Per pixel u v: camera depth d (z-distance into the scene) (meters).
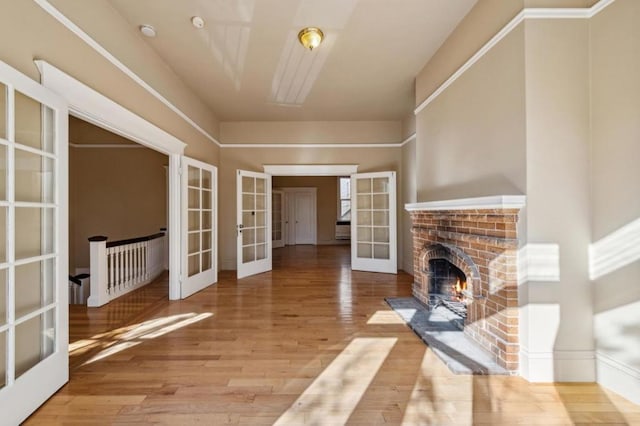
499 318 2.20
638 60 1.76
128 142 6.14
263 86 4.09
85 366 2.24
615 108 1.88
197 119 4.46
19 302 1.72
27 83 1.66
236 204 5.57
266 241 5.75
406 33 2.91
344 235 10.55
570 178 2.02
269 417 1.69
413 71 3.68
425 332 2.76
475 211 2.47
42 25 1.84
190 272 4.18
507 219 2.10
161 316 3.30
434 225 3.26
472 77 2.60
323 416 1.70
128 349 2.52
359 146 5.71
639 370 1.77
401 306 3.53
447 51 3.02
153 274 5.03
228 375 2.12
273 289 4.41
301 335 2.80
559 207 2.01
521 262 2.07
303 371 2.17
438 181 3.23
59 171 1.92
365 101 4.68
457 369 2.13
